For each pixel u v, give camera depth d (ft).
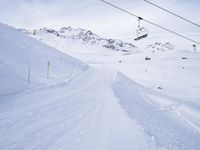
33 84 73.61
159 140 33.45
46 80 86.22
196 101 130.11
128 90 105.19
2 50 99.04
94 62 432.25
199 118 82.12
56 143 26.96
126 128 35.14
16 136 28.30
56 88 74.08
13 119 35.37
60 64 135.33
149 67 343.26
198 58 423.64
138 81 216.54
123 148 27.22
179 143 37.91
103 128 34.09
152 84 201.46
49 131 31.01
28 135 28.94
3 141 26.43
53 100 53.21
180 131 53.21
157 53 551.18
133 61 445.78
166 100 109.60
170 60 413.18
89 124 35.68
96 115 41.88
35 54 123.85
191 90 179.11
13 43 119.75
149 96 112.16
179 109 92.73
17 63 93.04
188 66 341.00
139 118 46.68
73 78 108.27
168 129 48.73
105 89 83.20
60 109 44.55
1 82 64.64
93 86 89.56
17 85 66.69
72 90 73.05
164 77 256.73
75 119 38.04
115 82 116.88
